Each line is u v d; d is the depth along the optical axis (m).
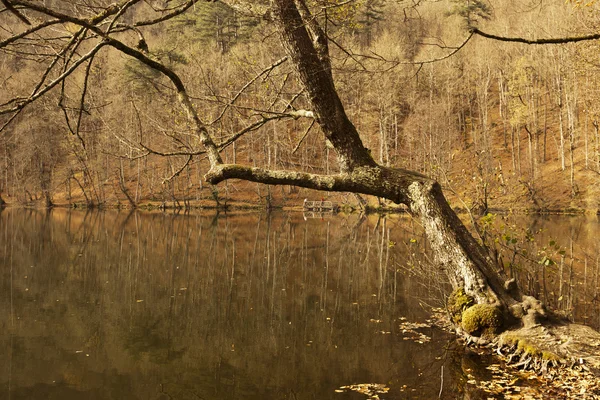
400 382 6.46
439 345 7.83
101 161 44.28
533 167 38.12
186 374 7.20
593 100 24.98
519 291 7.38
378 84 36.75
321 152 45.59
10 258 17.91
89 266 16.36
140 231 27.39
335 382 6.62
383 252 18.70
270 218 36.47
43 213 41.78
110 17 5.93
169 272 15.28
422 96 49.28
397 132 47.69
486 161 22.80
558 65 40.34
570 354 6.23
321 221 33.56
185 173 49.66
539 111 46.84
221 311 10.68
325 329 9.09
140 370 7.40
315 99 6.98
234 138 7.21
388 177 7.49
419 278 13.34
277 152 44.09
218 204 45.50
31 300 11.75
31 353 8.16
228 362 7.63
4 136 46.84
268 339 8.70
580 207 32.41
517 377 6.18
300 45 6.64
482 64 47.19
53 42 5.45
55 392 6.66
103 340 8.83
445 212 7.49
